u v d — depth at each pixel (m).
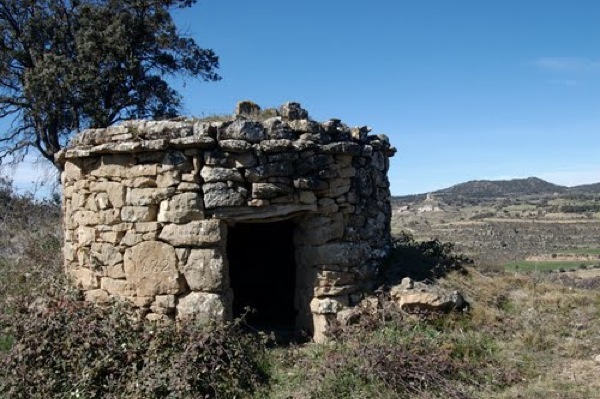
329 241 7.59
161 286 6.97
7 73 20.17
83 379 5.86
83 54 19.12
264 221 7.33
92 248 7.43
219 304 6.89
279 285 10.59
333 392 5.79
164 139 6.86
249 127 7.02
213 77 23.22
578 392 5.76
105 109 19.94
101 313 6.78
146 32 20.78
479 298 8.12
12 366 6.22
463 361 6.41
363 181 8.20
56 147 20.75
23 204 16.50
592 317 7.77
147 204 7.01
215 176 6.90
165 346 6.24
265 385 6.20
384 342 6.49
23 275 9.62
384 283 8.08
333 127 7.75
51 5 20.47
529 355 6.73
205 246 6.93
